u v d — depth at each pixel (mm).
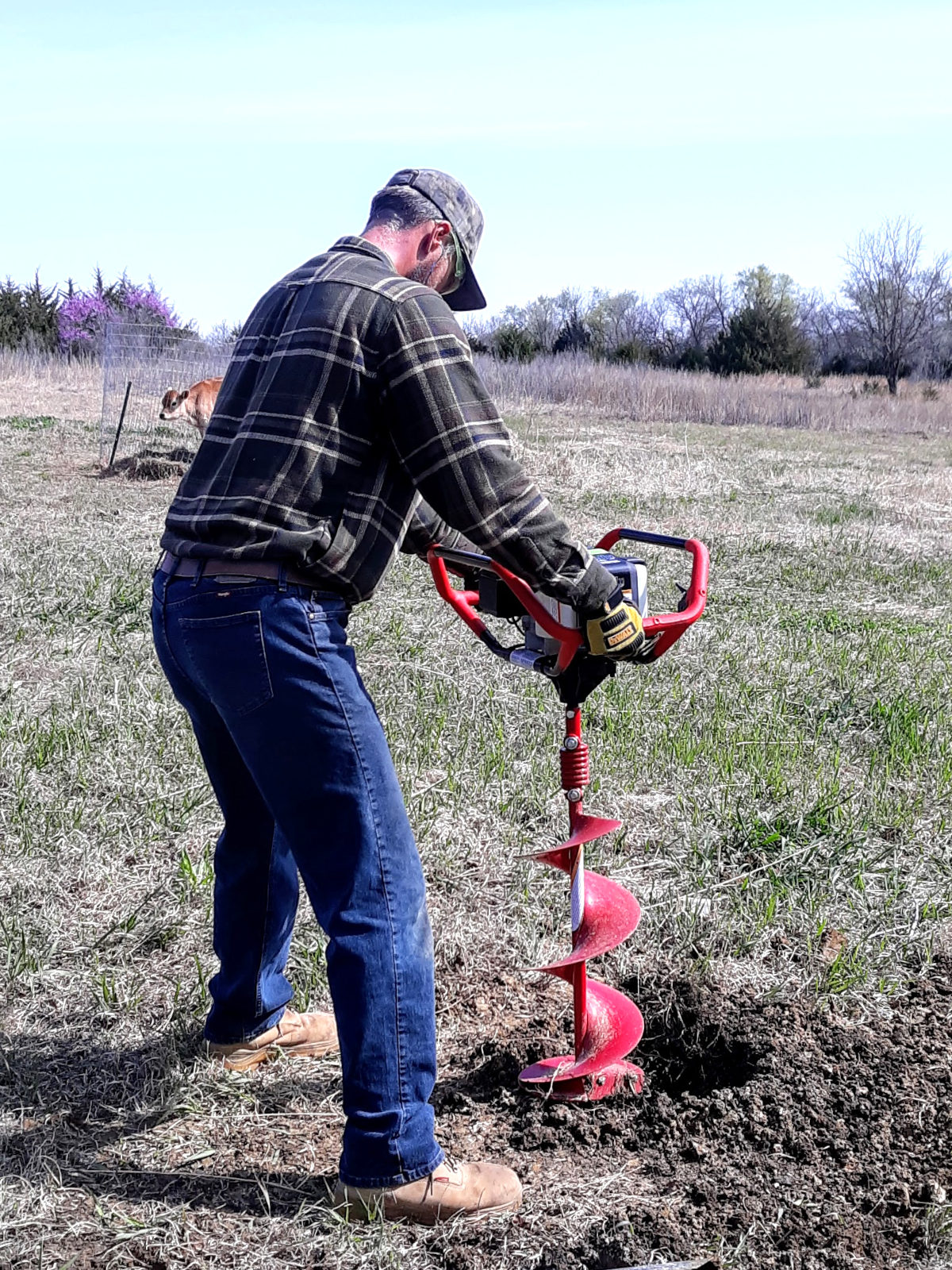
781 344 39156
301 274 2131
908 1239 2176
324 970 2971
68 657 5531
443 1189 2141
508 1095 2568
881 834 3984
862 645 6379
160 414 11266
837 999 2973
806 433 21906
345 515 2027
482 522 1953
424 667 5559
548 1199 2238
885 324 37469
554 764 4367
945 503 12688
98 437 14438
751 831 3850
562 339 46500
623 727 4766
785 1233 2176
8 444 13578
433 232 2236
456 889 3498
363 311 1989
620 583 2115
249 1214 2184
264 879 2477
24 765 4109
